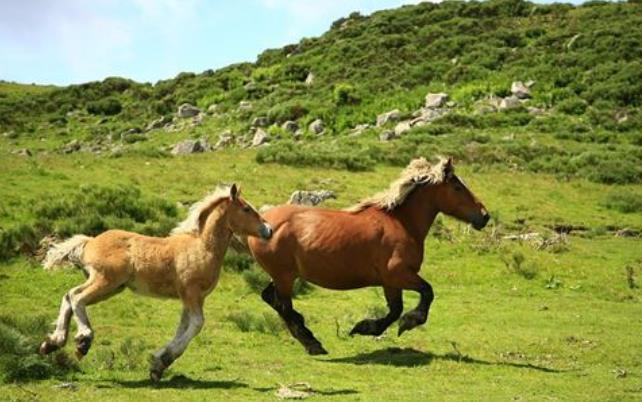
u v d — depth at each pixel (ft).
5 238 60.49
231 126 178.81
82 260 32.94
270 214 41.47
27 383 32.30
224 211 34.27
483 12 222.28
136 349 38.42
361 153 122.42
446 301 60.23
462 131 145.48
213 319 49.78
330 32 239.91
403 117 161.27
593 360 42.50
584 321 53.67
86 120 204.33
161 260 33.27
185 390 32.32
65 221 65.41
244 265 63.93
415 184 40.93
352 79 194.18
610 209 104.58
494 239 81.25
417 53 203.21
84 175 92.32
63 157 110.73
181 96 209.97
